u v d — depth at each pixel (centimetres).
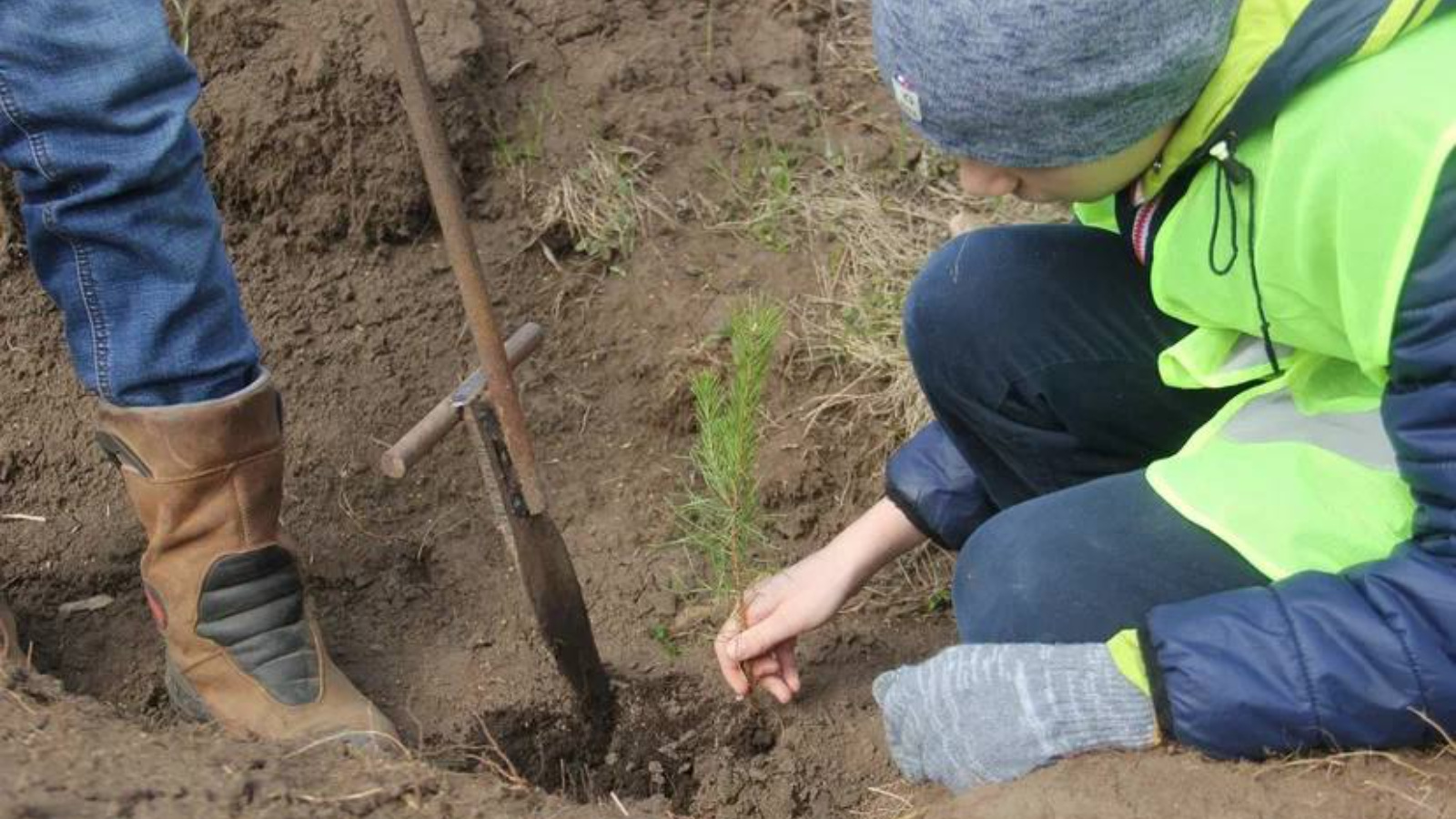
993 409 233
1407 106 161
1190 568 193
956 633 261
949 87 176
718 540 255
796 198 306
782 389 284
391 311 294
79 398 281
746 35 329
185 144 209
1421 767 174
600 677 245
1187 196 189
